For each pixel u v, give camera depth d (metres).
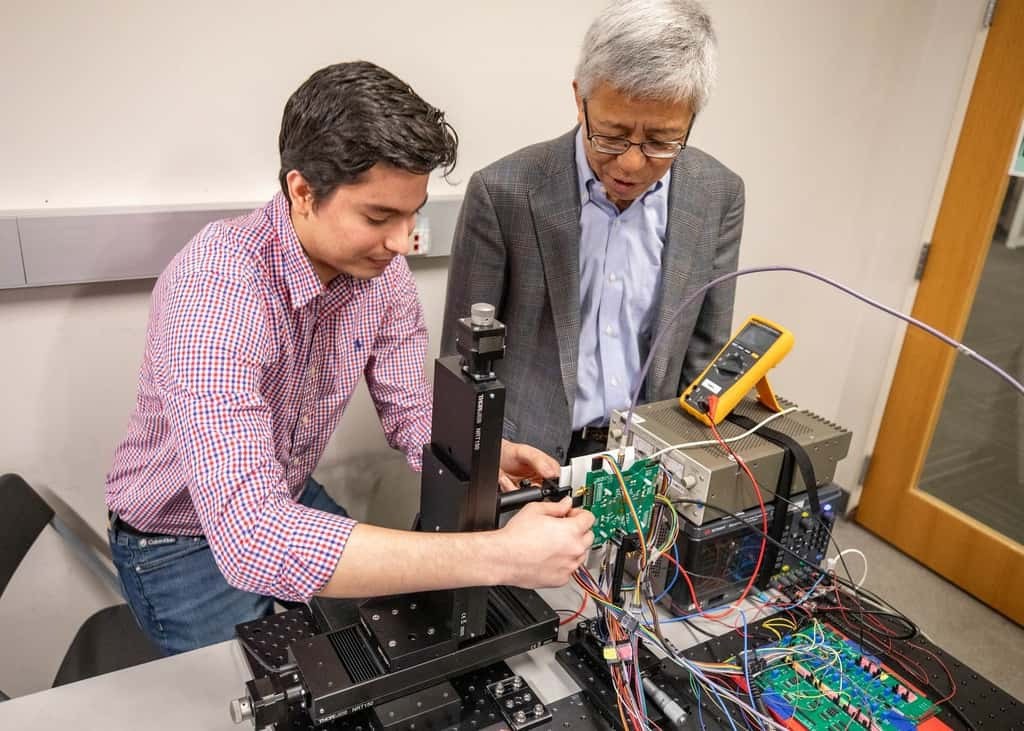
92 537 1.79
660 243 1.51
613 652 0.96
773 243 2.63
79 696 0.95
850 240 2.78
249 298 0.99
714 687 0.97
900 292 2.65
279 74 1.64
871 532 2.89
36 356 1.59
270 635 1.03
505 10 1.85
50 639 1.80
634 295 1.52
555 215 1.43
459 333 0.86
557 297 1.47
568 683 1.01
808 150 2.53
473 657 0.95
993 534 2.49
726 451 1.17
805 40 2.34
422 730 0.90
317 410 1.32
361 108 0.87
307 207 0.97
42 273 1.49
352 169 0.88
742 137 2.38
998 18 2.27
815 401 2.99
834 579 1.25
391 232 0.97
